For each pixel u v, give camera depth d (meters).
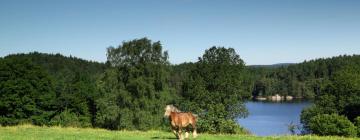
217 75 70.69
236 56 74.38
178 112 26.05
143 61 66.88
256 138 30.09
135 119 63.22
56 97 80.50
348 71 86.94
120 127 64.12
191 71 75.38
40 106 73.62
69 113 78.56
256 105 180.50
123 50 66.81
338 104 78.75
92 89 82.94
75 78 93.12
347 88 79.19
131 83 64.81
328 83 83.62
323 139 30.55
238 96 71.12
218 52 73.69
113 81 65.88
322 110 78.12
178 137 26.25
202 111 66.94
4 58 69.94
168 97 65.81
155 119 62.84
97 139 28.19
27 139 27.81
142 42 66.56
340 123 60.34
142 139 28.09
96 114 77.62
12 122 68.56
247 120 119.94
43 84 72.81
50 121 74.06
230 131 65.81
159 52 67.00
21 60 69.88
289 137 31.06
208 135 31.09
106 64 68.12
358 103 77.19
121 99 65.38
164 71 66.62
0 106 66.94
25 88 69.12
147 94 64.88
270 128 101.69
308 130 71.31
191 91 69.94
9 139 27.70
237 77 71.62
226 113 67.75
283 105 179.00
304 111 80.19
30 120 70.38
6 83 67.31
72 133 33.97
